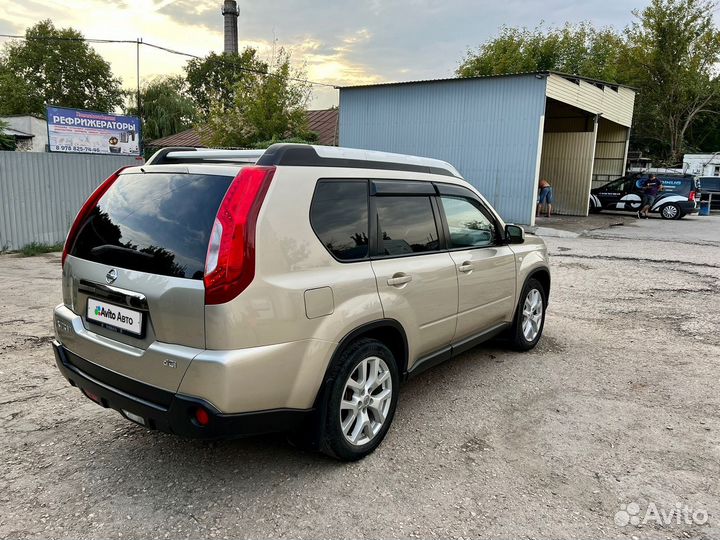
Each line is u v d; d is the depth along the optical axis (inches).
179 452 129.5
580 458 128.8
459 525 103.3
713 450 133.1
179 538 98.4
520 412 154.3
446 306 151.3
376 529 101.8
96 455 127.6
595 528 103.0
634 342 223.6
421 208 147.2
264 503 109.4
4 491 112.3
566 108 841.5
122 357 108.3
